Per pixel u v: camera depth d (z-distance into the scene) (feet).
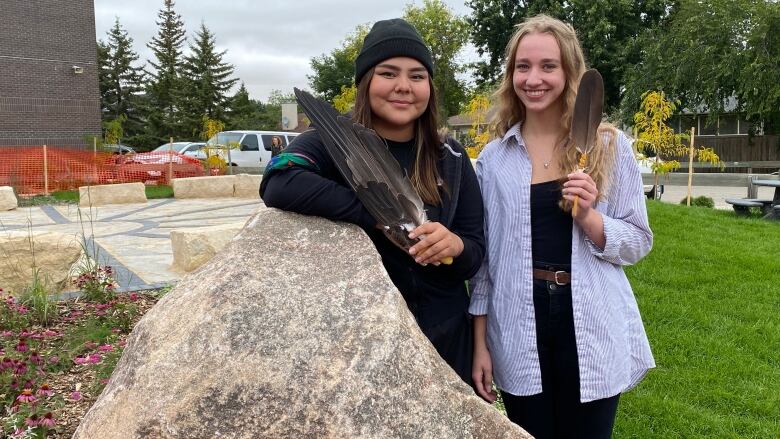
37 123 82.02
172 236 25.84
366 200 6.46
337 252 6.41
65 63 83.56
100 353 14.43
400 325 5.80
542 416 8.18
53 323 17.21
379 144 6.57
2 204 49.32
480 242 7.52
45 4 81.61
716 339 16.85
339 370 5.44
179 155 73.56
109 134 88.28
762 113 85.71
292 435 5.19
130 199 55.36
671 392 14.10
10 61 79.61
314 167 6.82
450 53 128.47
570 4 95.61
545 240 7.91
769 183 38.96
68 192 62.95
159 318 6.06
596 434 8.02
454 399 5.64
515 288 7.93
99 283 19.80
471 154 35.81
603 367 7.68
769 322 17.97
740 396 13.83
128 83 183.73
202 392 5.28
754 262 23.91
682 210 37.47
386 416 5.33
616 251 7.62
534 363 7.88
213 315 5.70
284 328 5.64
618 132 7.98
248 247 6.41
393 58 6.89
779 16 80.48
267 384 5.33
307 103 6.59
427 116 7.27
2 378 12.27
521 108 8.38
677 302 19.67
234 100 173.17
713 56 85.46
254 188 60.59
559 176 7.80
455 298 7.52
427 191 7.20
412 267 7.11
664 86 87.66
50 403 11.94
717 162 45.91
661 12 97.40
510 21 99.55
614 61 93.86
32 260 20.30
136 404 5.37
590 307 7.70
